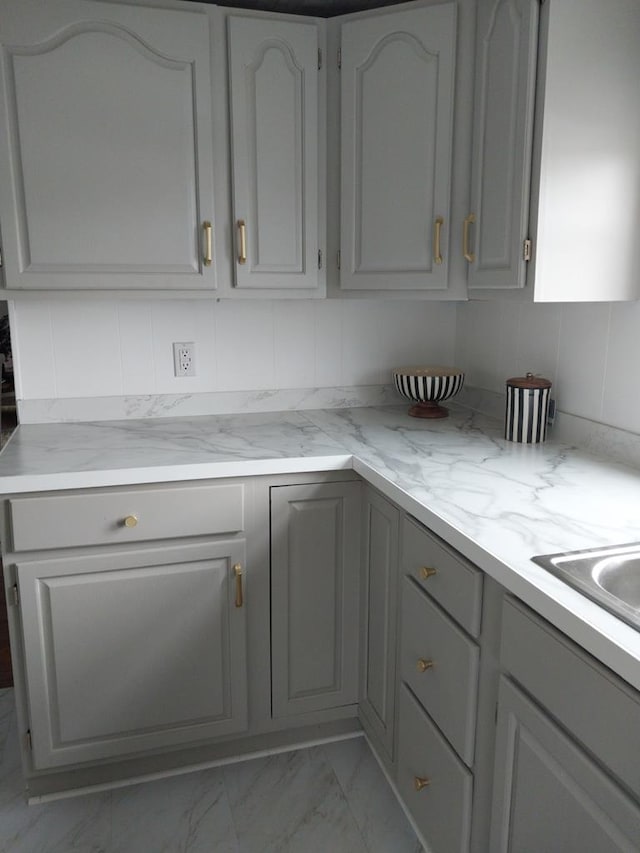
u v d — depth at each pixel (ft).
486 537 4.00
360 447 6.15
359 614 6.31
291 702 6.33
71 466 5.47
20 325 6.83
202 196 6.11
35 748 5.69
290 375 7.76
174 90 5.90
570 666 3.22
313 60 6.14
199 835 5.49
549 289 5.13
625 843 2.91
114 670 5.74
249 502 5.79
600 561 3.64
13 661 5.57
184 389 7.43
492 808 4.05
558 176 4.99
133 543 5.60
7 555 5.35
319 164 6.38
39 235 5.84
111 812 5.75
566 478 5.19
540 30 4.86
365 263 6.39
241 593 5.89
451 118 5.83
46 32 5.57
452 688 4.44
